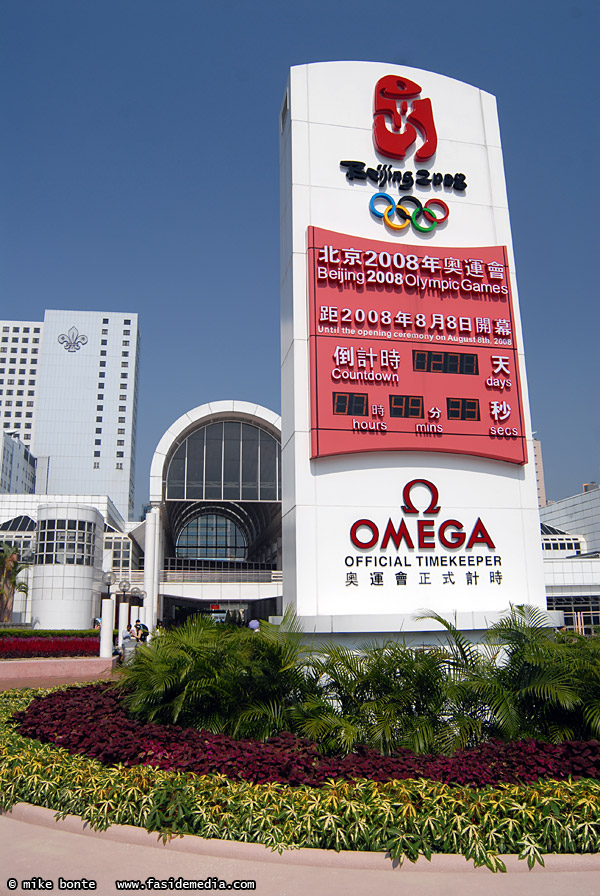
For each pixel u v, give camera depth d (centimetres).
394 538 1702
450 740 985
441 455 1767
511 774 858
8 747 1068
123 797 841
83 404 14600
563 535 8019
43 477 13875
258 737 1051
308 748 940
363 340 1747
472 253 1852
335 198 1825
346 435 1698
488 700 1045
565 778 865
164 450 4928
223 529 9362
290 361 1783
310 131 1847
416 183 1886
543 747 927
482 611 1700
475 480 1777
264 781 866
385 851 735
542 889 675
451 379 1781
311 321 1733
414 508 1725
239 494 5056
